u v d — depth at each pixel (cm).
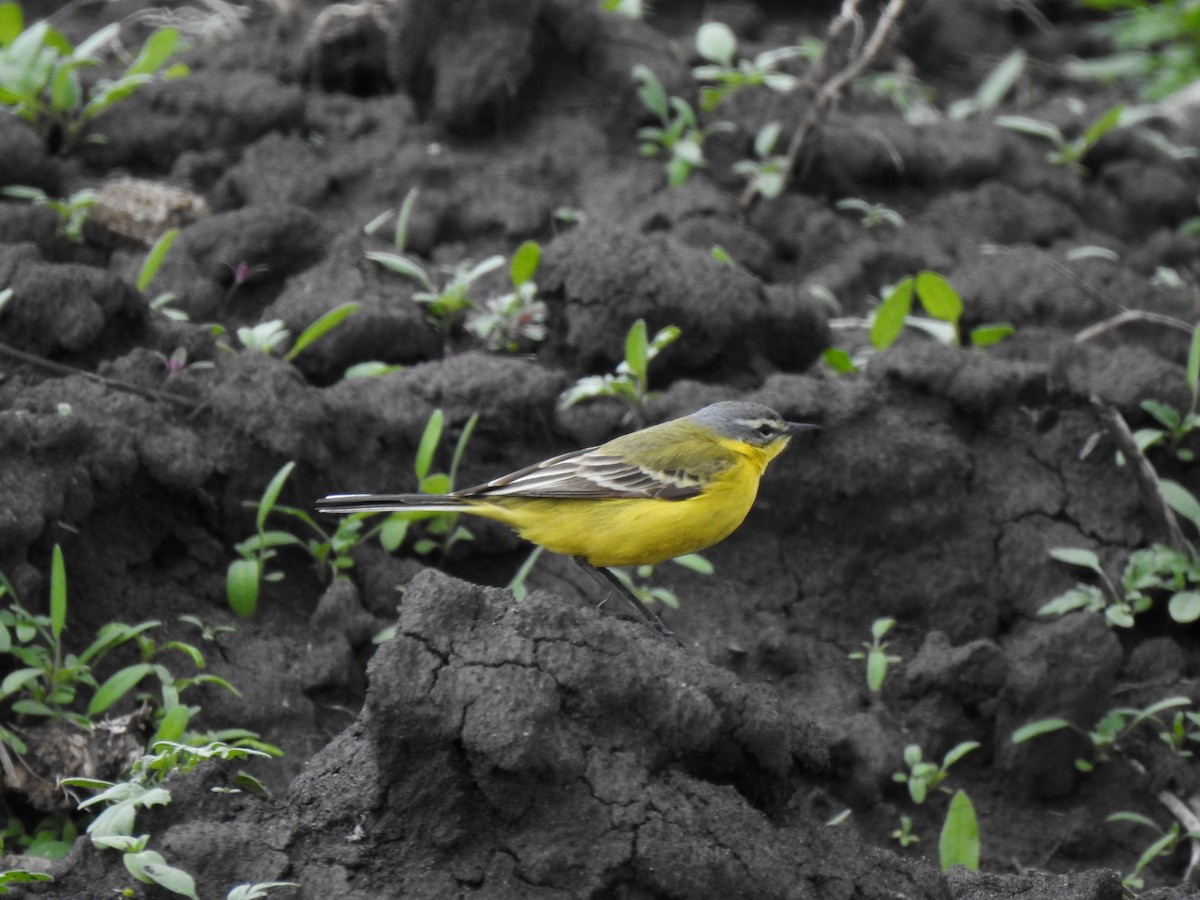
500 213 1592
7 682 979
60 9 1952
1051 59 2198
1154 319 1542
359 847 823
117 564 1130
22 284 1216
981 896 919
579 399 1329
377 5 1700
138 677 1013
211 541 1177
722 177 1702
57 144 1598
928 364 1325
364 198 1596
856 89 1889
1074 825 1154
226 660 1110
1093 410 1344
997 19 2222
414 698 805
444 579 845
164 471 1146
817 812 1130
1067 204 1789
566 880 801
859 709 1192
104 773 986
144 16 1895
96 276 1240
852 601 1268
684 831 808
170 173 1614
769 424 1115
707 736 832
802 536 1286
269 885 800
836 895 820
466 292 1478
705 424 1105
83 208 1452
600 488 1053
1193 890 977
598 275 1394
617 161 1681
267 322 1389
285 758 1066
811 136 1689
